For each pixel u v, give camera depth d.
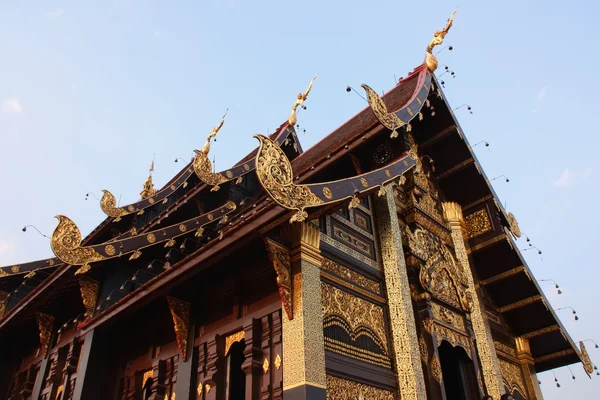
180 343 8.47
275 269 6.86
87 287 11.64
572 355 12.62
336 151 9.29
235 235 6.99
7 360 14.01
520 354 12.63
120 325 10.49
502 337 12.32
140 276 11.73
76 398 9.73
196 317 8.70
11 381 13.78
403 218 10.37
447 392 11.52
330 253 7.88
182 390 8.14
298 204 6.20
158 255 12.05
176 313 8.58
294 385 6.19
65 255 9.88
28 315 12.60
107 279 11.71
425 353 8.57
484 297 12.34
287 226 7.23
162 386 8.89
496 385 10.10
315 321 6.71
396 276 8.73
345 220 8.71
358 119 12.01
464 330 10.10
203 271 8.22
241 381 9.73
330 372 6.74
